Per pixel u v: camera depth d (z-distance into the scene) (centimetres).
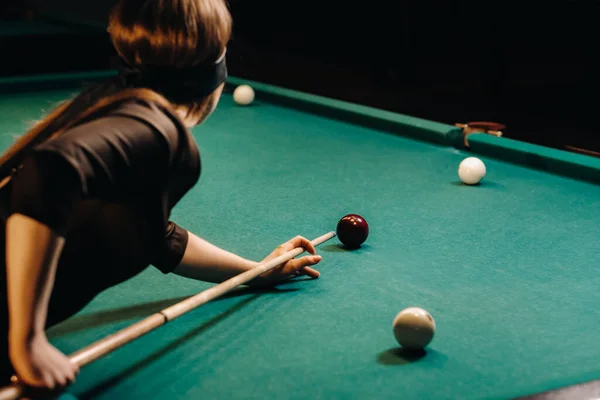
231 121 541
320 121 538
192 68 172
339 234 290
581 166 379
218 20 171
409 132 481
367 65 1097
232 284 223
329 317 228
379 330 219
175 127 166
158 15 166
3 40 774
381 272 266
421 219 327
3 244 167
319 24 1213
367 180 391
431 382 188
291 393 183
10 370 176
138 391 185
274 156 444
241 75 1030
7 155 170
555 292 249
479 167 377
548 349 208
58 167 148
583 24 984
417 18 955
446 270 268
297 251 257
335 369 195
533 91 918
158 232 177
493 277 261
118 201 163
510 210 338
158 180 165
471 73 1015
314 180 392
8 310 169
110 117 159
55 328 222
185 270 233
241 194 368
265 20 1216
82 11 938
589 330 220
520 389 184
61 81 661
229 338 214
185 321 226
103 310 236
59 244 153
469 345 210
